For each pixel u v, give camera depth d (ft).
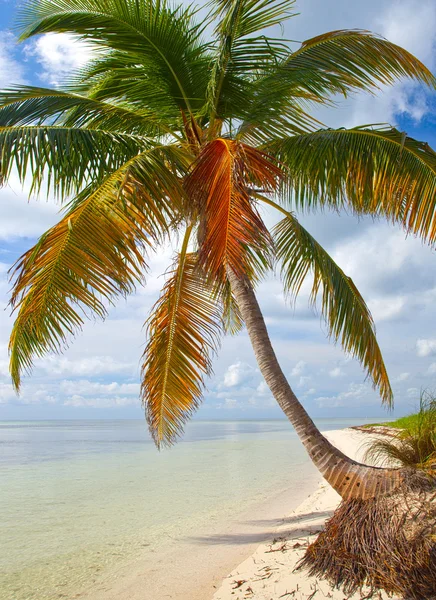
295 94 20.98
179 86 21.66
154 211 15.79
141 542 23.21
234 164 13.64
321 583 13.71
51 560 20.58
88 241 14.90
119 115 20.94
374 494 14.78
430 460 15.38
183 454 74.49
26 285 14.62
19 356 18.30
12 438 146.00
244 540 22.18
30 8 20.44
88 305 15.11
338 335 22.00
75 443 114.73
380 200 18.99
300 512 26.96
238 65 20.39
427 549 12.32
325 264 22.34
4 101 17.66
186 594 15.94
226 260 12.77
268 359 18.61
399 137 18.26
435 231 17.03
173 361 23.25
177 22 19.88
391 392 22.17
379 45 19.51
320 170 19.98
